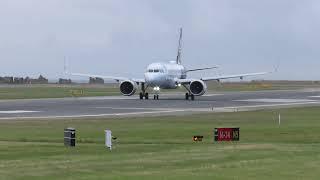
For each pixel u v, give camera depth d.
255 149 75.62
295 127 111.25
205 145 81.25
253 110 164.00
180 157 67.88
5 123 119.81
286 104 198.75
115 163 63.09
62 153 72.38
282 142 86.31
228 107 177.88
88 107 176.12
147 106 181.62
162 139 90.56
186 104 194.25
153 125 114.94
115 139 89.06
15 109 167.00
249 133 99.75
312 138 92.44
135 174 55.62
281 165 60.72
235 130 88.75
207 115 143.12
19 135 95.62
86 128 108.31
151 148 77.56
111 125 114.75
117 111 157.62
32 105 188.50
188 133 99.56
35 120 127.69
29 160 65.62
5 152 73.31
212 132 101.12
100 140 88.38
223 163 62.69
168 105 187.62
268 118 134.62
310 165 60.62
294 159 65.50
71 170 58.19
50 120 127.69
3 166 60.88
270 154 70.19
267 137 93.56
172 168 59.38
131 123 119.62
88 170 58.19
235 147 78.12
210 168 59.12
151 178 53.34
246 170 57.53
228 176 54.12
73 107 176.50
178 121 124.88
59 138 91.12
